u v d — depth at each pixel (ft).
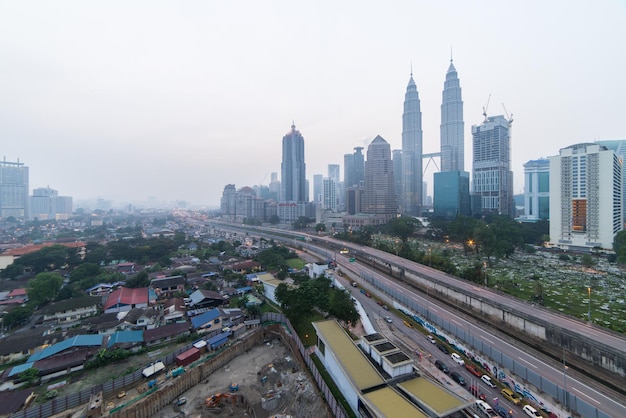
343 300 271.08
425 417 128.06
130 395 184.75
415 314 295.69
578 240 552.00
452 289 321.73
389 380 156.97
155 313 298.76
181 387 195.83
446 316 279.49
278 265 480.64
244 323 280.72
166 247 622.95
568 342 212.43
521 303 285.23
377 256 510.58
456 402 138.62
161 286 375.25
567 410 155.84
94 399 176.55
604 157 526.98
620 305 293.64
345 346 191.93
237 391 195.83
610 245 516.73
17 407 168.25
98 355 217.97
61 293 345.31
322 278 369.91
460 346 230.68
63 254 515.91
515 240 527.40
